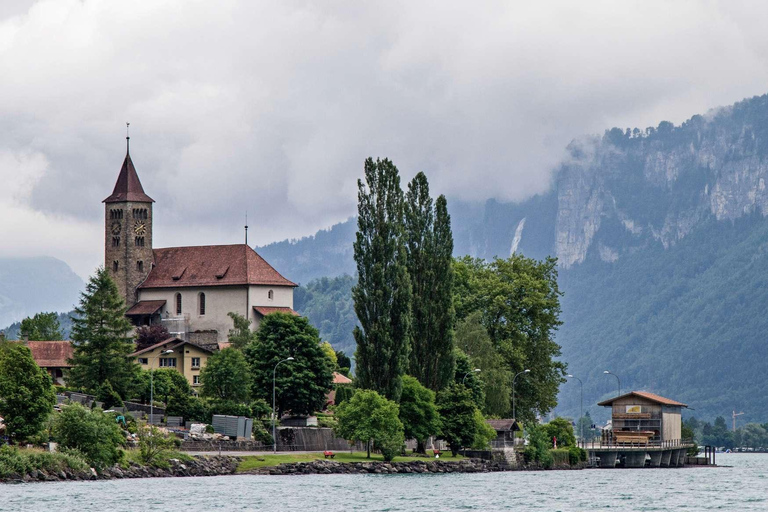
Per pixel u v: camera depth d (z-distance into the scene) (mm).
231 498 149250
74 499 141375
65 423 172250
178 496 149375
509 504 153625
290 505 144000
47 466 163625
